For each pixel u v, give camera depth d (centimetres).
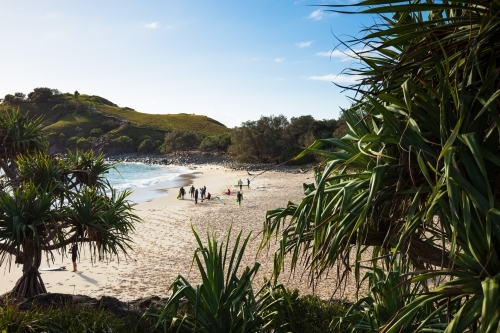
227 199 4812
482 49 326
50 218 1048
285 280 1652
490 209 270
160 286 1795
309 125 9150
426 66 357
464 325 268
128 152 15038
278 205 4247
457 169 291
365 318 583
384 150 353
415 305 293
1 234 1002
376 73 378
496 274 276
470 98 312
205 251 564
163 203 4572
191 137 14362
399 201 367
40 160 1214
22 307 746
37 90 18600
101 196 1169
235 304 543
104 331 608
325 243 330
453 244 274
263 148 9388
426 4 309
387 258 405
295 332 635
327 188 367
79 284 1812
